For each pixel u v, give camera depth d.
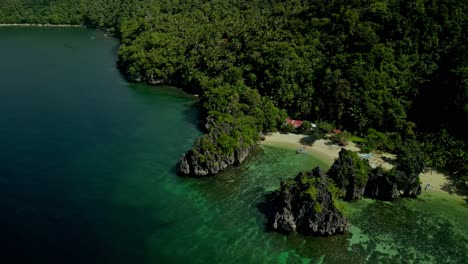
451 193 121.81
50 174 124.94
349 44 172.75
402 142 144.50
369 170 119.88
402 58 164.88
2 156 133.75
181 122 165.00
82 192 116.88
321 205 101.94
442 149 136.75
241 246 98.75
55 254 93.50
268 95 171.38
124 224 104.75
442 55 162.50
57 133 151.88
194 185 121.88
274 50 175.62
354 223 107.62
